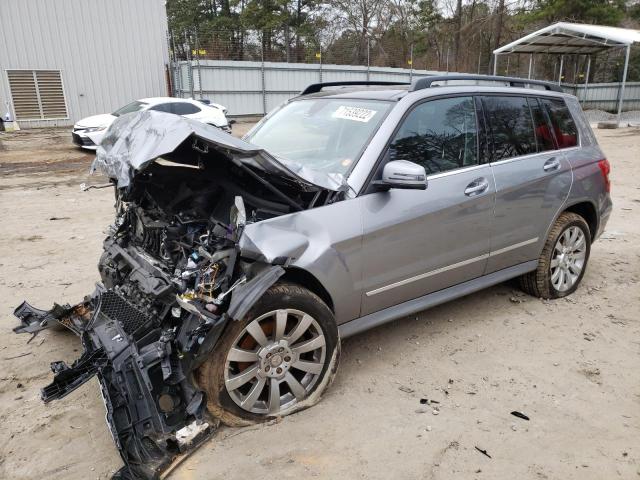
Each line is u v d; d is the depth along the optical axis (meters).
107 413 2.69
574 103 5.02
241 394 3.04
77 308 3.82
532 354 3.95
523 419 3.19
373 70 30.30
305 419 3.15
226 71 26.52
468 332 4.28
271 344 3.03
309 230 3.13
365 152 3.49
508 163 4.22
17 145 17.33
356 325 3.51
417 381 3.58
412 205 3.55
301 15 42.88
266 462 2.80
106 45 23.83
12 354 3.93
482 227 4.01
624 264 5.93
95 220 7.92
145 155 2.77
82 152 15.84
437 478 2.71
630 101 31.95
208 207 3.48
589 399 3.40
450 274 3.94
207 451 2.87
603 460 2.85
